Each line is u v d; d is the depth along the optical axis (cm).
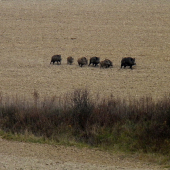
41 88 9356
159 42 15988
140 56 13788
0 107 6369
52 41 16438
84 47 15338
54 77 10725
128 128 5512
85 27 18775
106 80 10256
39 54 14288
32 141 5412
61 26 19038
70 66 12356
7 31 18150
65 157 4709
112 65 12194
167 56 13750
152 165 4466
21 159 4459
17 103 6450
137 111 5894
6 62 12962
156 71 11481
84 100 6019
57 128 5697
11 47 15438
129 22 19462
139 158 4738
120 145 5219
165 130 5262
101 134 5462
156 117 5612
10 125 6006
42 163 4262
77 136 5547
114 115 5841
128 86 9506
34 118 5981
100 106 6069
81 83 9894
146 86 9506
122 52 14425
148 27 18512
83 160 4600
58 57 12581
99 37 16975
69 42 16238
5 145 5225
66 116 5912
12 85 9725
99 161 4588
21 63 12825
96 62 12212
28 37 17150
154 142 5122
